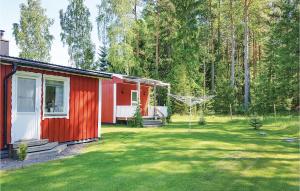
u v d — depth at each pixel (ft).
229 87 115.03
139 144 40.57
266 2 111.45
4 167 27.27
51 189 21.01
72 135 41.11
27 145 32.01
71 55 127.54
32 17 125.08
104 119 74.79
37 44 124.98
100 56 140.36
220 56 146.10
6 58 30.42
